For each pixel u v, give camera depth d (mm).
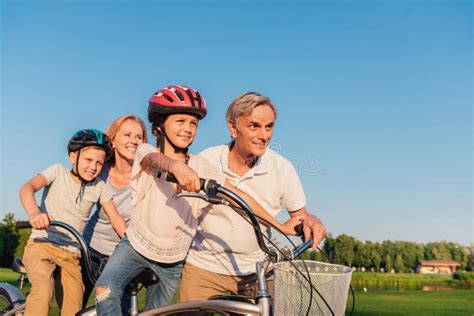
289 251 2322
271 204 2922
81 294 3172
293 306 2123
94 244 3438
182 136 2596
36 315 2902
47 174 3248
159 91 2623
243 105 2699
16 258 3389
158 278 2518
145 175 2541
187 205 2592
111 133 3467
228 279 2908
